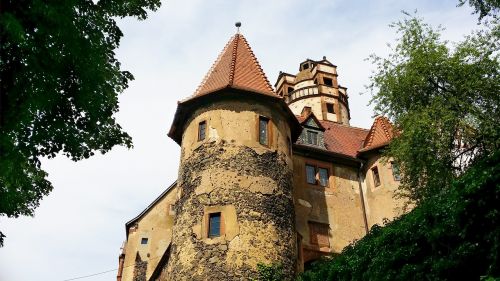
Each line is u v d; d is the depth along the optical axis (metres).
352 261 12.66
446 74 17.84
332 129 29.14
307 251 22.11
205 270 17.38
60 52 9.47
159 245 29.55
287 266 18.19
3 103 8.95
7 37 8.42
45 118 10.21
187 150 20.86
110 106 10.80
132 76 11.19
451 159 17.42
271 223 18.62
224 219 18.23
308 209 23.36
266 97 21.28
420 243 10.72
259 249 17.83
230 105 20.81
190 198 19.34
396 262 11.01
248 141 20.03
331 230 23.23
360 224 24.03
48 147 10.49
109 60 10.95
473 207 9.41
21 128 9.52
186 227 18.80
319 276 14.22
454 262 9.46
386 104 19.19
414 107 18.33
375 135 26.11
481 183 9.25
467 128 17.20
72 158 10.84
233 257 17.45
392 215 23.05
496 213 8.93
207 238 18.03
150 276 27.64
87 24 10.35
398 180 23.81
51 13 8.84
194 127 21.08
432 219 10.59
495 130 16.42
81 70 9.97
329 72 39.19
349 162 25.67
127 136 11.27
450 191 10.45
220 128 20.31
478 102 17.56
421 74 18.09
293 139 23.66
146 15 11.63
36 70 9.23
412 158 18.03
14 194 9.55
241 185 18.97
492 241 8.95
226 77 21.91
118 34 11.10
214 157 19.66
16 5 8.91
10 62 9.16
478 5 15.95
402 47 19.02
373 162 25.22
